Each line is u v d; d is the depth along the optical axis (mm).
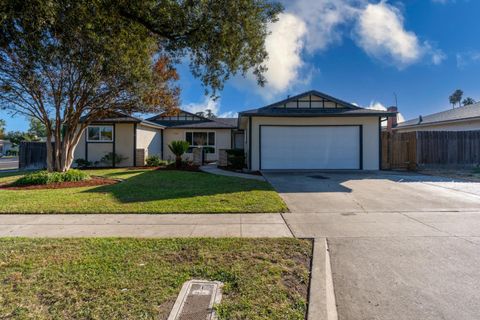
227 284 2873
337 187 9281
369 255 3746
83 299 2574
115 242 4121
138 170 15125
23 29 5012
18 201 7055
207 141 23141
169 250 3801
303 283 2938
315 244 4105
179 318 2305
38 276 3016
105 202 6902
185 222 5320
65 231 4754
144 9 5793
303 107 14922
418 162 14438
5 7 4387
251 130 14352
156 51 9266
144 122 18797
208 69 7480
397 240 4320
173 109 13961
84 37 5781
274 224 5180
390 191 8555
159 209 6199
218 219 5527
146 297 2613
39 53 5664
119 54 6668
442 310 2506
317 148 14398
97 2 5188
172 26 6250
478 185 9570
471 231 4754
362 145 14305
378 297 2736
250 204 6641
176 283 2881
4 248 3859
